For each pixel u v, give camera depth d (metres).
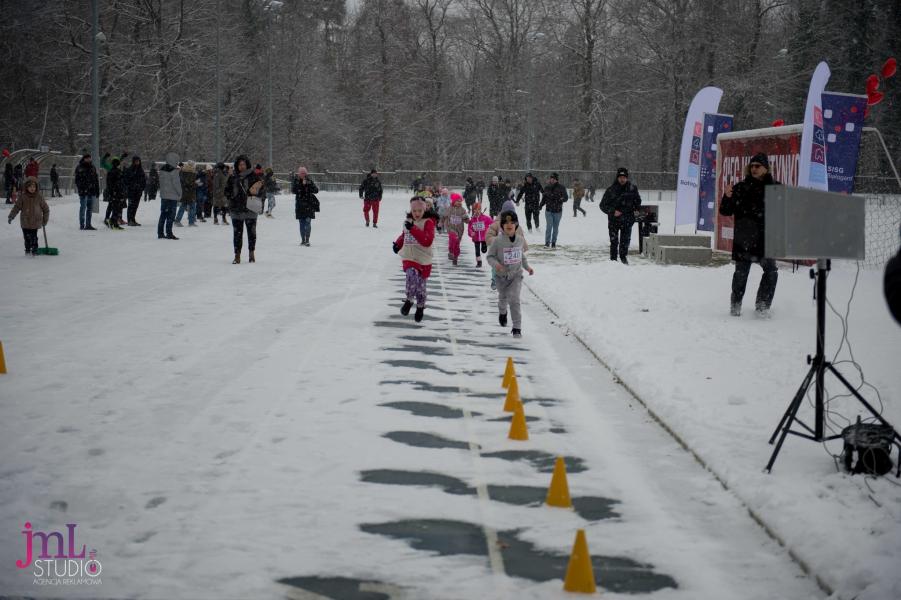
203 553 4.74
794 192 5.85
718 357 9.87
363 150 86.88
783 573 4.65
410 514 5.41
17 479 5.78
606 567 4.71
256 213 19.56
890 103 56.88
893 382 8.59
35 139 63.78
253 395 8.15
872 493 5.48
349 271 18.73
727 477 5.96
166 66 58.97
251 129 68.12
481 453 6.68
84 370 8.94
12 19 56.78
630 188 20.86
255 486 5.79
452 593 4.36
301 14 83.25
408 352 10.49
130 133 59.47
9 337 10.57
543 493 5.84
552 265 20.83
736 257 12.75
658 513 5.49
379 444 6.80
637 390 8.48
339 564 4.66
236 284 16.05
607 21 69.75
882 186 29.44
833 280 17.34
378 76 83.62
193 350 10.09
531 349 11.03
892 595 4.11
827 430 6.98
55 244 22.34
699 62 65.69
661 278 17.75
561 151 79.19
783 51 62.56
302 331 11.53
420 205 12.66
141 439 6.72
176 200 24.72
